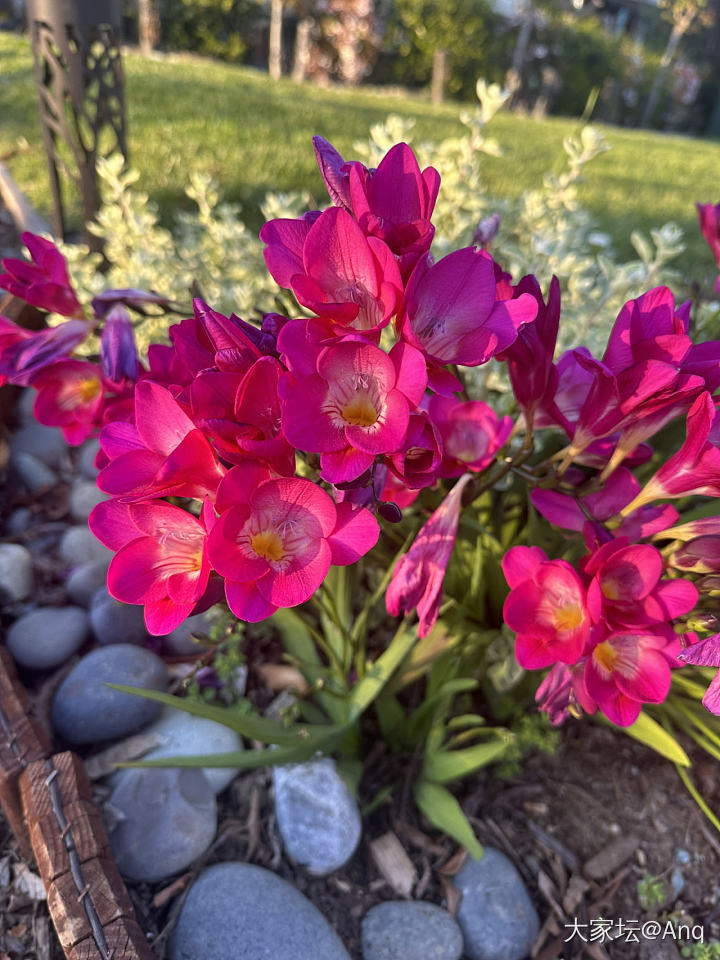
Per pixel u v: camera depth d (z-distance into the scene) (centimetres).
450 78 443
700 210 46
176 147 147
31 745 43
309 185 135
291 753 39
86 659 52
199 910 42
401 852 47
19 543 65
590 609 26
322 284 24
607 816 50
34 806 40
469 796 51
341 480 24
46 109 88
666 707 47
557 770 52
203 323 25
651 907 46
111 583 26
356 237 23
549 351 28
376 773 51
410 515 50
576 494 33
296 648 52
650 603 28
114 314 39
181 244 79
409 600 30
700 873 48
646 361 26
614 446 32
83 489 69
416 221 25
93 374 40
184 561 27
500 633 45
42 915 43
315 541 25
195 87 217
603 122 518
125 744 49
